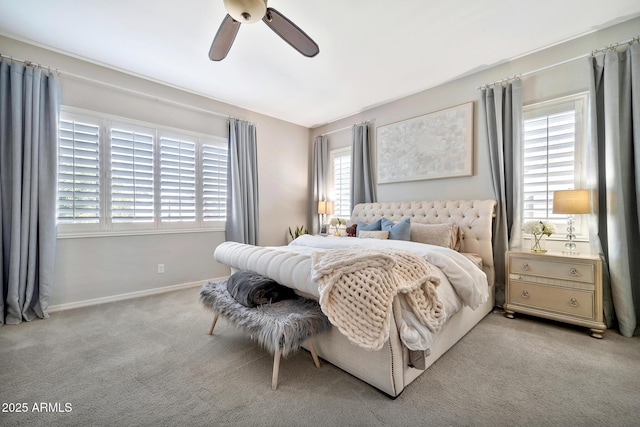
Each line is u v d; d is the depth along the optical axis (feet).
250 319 5.55
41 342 7.00
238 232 13.44
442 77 10.87
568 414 4.42
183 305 9.90
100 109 10.14
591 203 7.95
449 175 11.11
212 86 11.74
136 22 7.71
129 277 10.82
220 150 13.46
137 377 5.49
